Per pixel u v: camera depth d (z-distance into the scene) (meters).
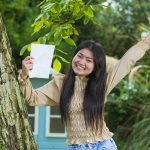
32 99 3.85
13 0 11.92
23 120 3.39
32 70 3.70
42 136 11.27
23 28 11.91
